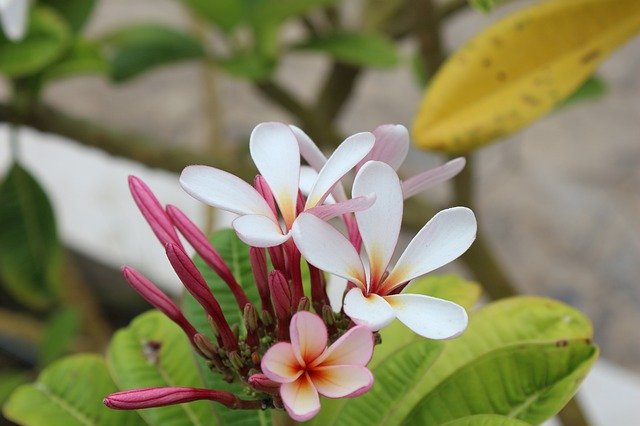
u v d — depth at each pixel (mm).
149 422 684
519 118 736
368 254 571
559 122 2428
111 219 1736
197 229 610
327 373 553
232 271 692
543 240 2143
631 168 2287
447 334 544
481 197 2250
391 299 564
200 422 689
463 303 712
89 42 1084
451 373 663
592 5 749
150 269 1646
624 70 2553
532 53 754
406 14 1225
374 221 570
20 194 1173
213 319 602
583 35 753
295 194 583
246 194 576
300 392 549
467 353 699
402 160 593
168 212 610
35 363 1755
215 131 1455
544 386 656
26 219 1188
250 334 599
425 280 726
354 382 547
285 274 597
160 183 1728
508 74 753
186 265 592
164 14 2752
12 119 1118
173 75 2572
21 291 1233
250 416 664
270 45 1097
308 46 1085
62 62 1089
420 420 661
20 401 714
